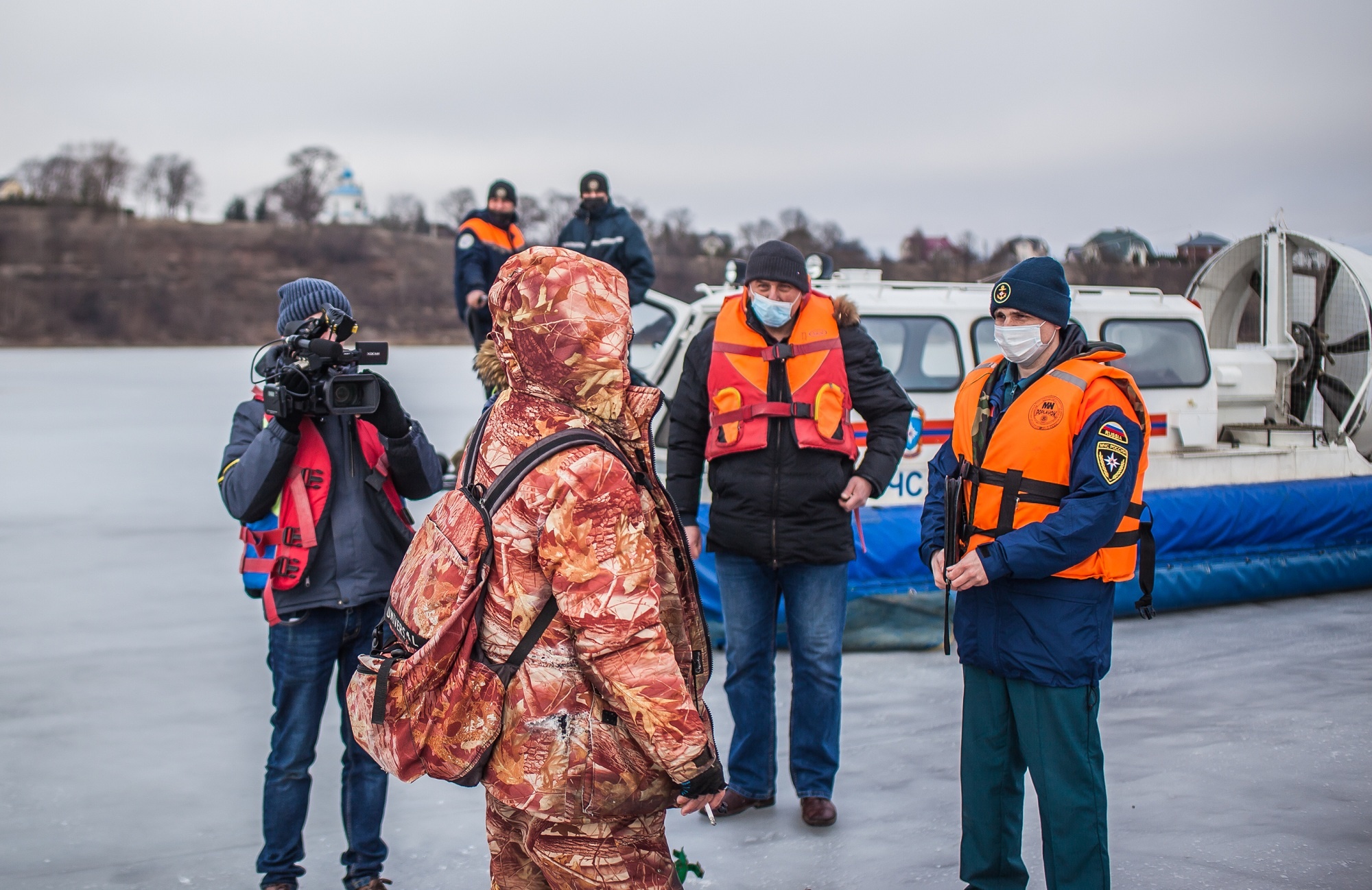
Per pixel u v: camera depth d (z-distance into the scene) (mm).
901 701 5066
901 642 5891
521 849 2355
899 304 6508
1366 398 7441
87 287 97812
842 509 3863
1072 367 2893
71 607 6906
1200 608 6762
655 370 6402
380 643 2330
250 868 3482
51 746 4527
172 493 12195
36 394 32531
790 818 3865
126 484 12984
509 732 2100
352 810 3309
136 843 3650
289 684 3209
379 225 118562
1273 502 6816
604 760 2096
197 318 96750
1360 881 3209
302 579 3164
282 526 3170
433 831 3816
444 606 2131
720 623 5812
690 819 3873
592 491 2057
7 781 4160
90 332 93000
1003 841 3018
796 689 3861
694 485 4145
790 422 3830
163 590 7410
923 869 3426
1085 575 2836
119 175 119000
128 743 4578
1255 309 9094
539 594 2102
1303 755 4242
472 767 2100
